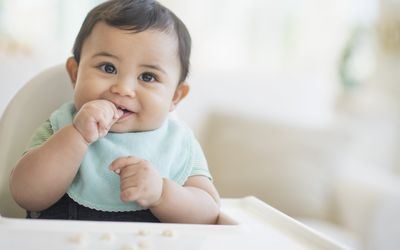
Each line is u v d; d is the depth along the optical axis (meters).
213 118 2.08
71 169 0.67
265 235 0.62
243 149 1.96
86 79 0.75
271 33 2.60
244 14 2.55
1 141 0.80
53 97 0.88
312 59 2.65
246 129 2.03
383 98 2.62
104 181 0.74
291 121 2.08
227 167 1.94
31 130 0.84
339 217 1.90
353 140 2.29
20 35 1.93
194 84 2.09
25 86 0.86
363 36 2.63
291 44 2.63
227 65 2.52
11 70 1.44
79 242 0.50
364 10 2.68
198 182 0.80
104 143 0.77
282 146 1.97
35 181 0.66
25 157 0.67
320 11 2.67
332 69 2.67
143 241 0.52
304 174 1.90
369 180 1.88
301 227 0.64
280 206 1.83
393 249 1.74
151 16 0.78
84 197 0.73
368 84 2.64
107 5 0.79
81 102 0.75
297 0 2.64
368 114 2.57
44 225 0.54
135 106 0.76
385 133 2.59
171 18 0.81
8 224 0.53
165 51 0.77
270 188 1.86
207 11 2.47
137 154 0.78
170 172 0.80
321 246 0.59
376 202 1.75
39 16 2.00
